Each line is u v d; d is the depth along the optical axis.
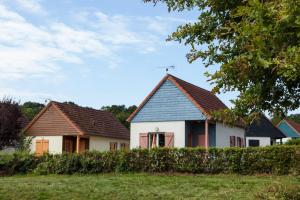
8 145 37.34
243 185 17.23
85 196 14.73
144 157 24.05
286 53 6.23
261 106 9.09
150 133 31.77
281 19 6.21
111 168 24.23
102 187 16.72
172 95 31.45
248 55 6.95
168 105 31.45
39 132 38.62
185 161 23.47
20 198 14.38
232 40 8.90
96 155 24.52
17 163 25.36
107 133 42.69
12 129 36.97
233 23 7.41
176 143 30.81
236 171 22.66
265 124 47.69
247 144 46.81
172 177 21.17
